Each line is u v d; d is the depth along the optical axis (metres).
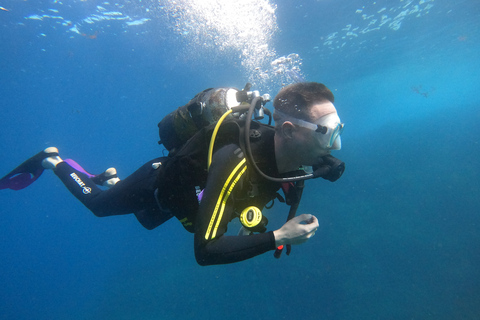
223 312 15.18
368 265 14.34
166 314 17.09
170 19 13.17
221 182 1.67
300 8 13.04
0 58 16.50
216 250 1.56
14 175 4.21
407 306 11.73
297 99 1.92
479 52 34.91
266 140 2.06
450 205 17.36
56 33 14.41
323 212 20.33
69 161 4.05
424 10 17.00
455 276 12.20
